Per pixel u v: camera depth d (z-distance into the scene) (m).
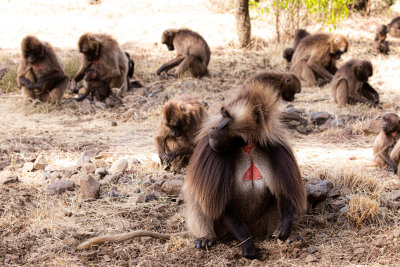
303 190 4.57
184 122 6.89
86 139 8.63
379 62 14.51
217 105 9.59
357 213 5.18
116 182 6.42
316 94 11.88
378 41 15.34
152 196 5.92
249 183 4.51
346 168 6.41
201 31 18.06
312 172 6.39
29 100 11.24
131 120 10.01
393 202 5.50
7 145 8.15
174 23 18.97
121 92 11.93
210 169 4.39
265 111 4.30
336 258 4.51
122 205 5.76
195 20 19.47
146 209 5.64
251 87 4.40
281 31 17.36
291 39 16.66
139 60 14.83
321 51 12.84
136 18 19.77
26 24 18.73
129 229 5.23
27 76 11.09
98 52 11.34
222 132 4.16
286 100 10.30
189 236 5.03
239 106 4.24
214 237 4.81
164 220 5.44
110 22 19.20
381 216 5.26
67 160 7.37
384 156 6.75
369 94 10.94
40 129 9.37
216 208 4.40
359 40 17.09
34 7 21.22
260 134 4.29
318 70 12.82
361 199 5.32
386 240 4.75
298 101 11.06
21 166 7.12
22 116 10.41
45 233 5.15
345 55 15.22
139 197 5.84
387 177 6.43
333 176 6.14
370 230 4.99
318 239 4.94
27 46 10.65
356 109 10.21
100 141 8.50
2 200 5.88
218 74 13.68
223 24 18.89
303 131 8.97
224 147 4.23
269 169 4.50
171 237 4.96
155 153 7.78
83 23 19.03
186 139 7.04
